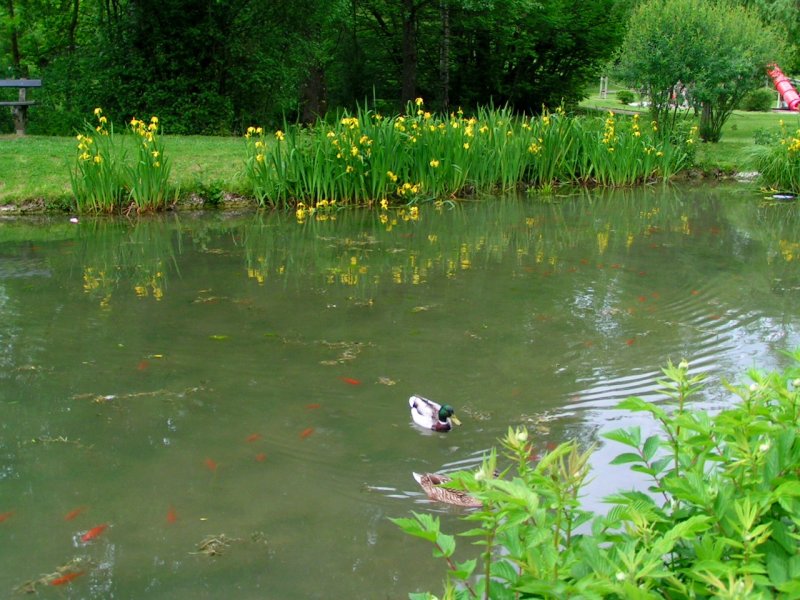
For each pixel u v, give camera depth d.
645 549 2.29
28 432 5.95
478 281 9.90
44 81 20.16
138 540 4.66
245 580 4.29
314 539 4.65
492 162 16.34
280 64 21.14
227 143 17.55
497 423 6.05
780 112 34.94
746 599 1.96
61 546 4.61
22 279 9.92
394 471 5.39
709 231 13.14
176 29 20.06
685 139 19.03
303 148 14.82
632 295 9.31
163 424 6.08
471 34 27.94
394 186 15.36
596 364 7.19
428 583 4.25
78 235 12.30
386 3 26.22
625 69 20.48
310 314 8.60
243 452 5.66
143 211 13.77
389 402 6.45
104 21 21.69
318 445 5.75
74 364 7.20
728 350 7.51
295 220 13.70
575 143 17.41
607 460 5.42
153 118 13.96
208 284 9.75
